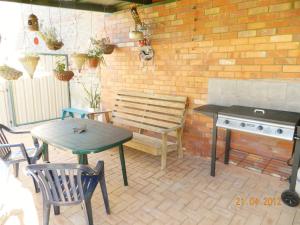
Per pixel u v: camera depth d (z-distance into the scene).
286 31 2.63
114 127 2.82
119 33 4.30
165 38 3.65
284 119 2.34
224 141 3.33
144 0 3.72
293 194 2.38
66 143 2.28
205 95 3.38
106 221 2.21
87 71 5.23
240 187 2.77
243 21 2.90
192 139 3.64
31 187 2.74
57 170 1.78
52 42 2.77
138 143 3.26
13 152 2.85
